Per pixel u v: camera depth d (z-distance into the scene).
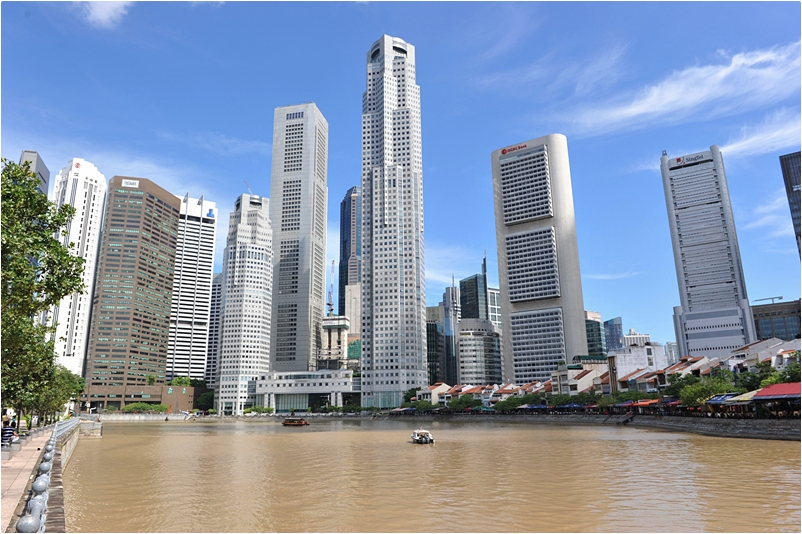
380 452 91.81
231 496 50.94
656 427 138.25
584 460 73.62
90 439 129.50
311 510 44.62
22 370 49.16
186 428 196.62
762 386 109.62
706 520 39.34
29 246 38.41
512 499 47.94
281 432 165.25
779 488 49.72
